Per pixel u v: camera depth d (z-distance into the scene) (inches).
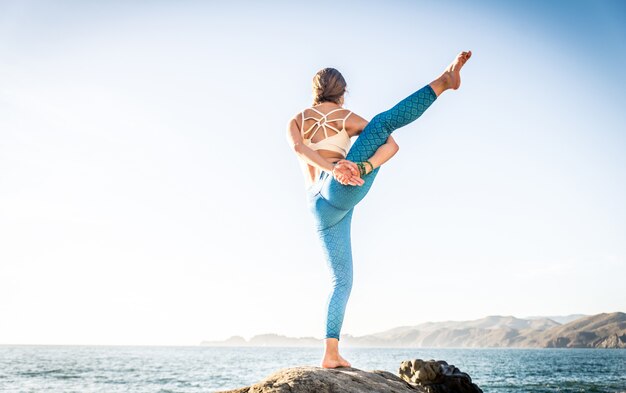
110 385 1421.0
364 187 113.1
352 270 128.3
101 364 2824.8
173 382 1566.2
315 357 4997.5
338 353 125.0
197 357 4675.2
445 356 5211.6
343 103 131.6
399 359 4106.8
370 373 126.3
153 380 1647.4
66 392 1188.5
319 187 116.4
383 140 113.3
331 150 120.0
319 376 108.7
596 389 1290.6
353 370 122.5
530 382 1556.3
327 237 124.0
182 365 2901.1
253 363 3312.0
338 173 105.5
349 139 123.6
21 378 1646.2
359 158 111.6
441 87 113.7
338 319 123.3
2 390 1228.5
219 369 2465.6
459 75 114.8
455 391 574.6
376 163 111.3
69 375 1833.2
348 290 126.0
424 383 584.4
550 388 1331.2
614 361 3484.3
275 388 102.9
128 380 1632.6
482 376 1899.6
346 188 110.6
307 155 115.7
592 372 2148.1
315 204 120.1
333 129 121.0
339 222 124.0
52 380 1585.9
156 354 5659.5
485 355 5590.6
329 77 128.0
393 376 134.4
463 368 2554.1
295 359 4298.7
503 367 2669.8
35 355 4382.4
